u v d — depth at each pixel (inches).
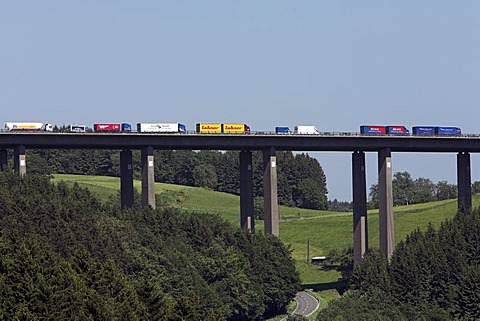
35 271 7746.1
